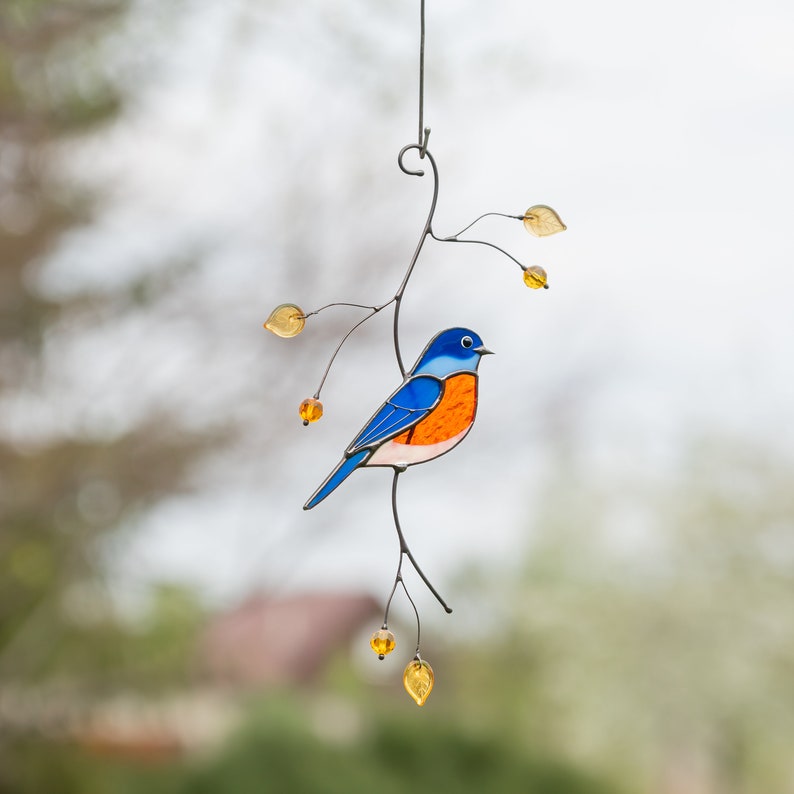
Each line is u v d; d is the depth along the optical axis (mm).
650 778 15164
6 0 5695
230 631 8688
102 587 7344
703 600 15328
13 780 7488
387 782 8789
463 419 1508
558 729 14766
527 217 1576
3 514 6684
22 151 6625
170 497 7160
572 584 15328
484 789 9445
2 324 6727
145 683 7863
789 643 15227
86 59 6598
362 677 13375
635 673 15242
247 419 7301
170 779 7984
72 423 6945
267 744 8398
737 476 15422
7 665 7270
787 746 15281
